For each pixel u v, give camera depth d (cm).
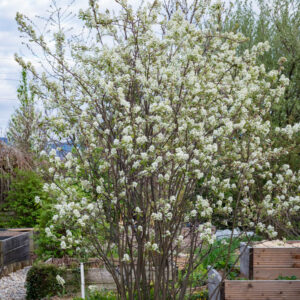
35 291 531
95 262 527
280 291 346
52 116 348
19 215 901
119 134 348
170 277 408
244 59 423
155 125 350
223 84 407
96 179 353
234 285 346
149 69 382
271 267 389
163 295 355
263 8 953
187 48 361
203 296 430
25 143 1114
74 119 369
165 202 334
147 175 329
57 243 614
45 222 638
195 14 424
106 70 373
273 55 935
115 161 354
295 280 346
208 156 344
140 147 338
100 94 372
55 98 384
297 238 552
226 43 393
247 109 387
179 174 349
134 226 358
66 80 391
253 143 414
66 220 354
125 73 368
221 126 371
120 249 355
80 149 367
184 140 348
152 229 366
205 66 388
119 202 347
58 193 355
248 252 396
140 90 375
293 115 854
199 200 348
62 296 521
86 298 455
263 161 432
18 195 891
